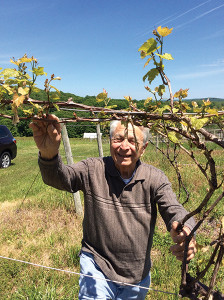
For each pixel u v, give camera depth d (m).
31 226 4.32
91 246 1.72
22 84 0.86
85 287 1.58
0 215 4.86
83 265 1.67
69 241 3.81
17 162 12.28
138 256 1.66
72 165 1.71
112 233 1.62
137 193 1.62
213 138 0.81
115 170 1.64
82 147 19.86
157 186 1.61
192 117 0.81
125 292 1.70
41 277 2.96
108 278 1.63
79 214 4.86
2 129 10.99
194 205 4.97
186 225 1.26
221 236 0.90
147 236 1.67
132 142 1.53
